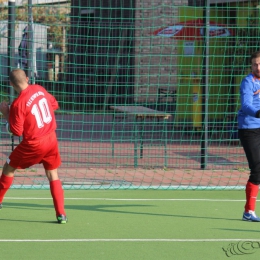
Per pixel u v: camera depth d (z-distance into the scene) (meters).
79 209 27.67
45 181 35.00
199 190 33.38
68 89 69.56
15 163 24.22
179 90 56.03
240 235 22.88
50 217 25.75
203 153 40.19
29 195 30.94
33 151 23.58
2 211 26.88
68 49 71.12
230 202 29.97
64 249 20.48
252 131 24.59
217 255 19.98
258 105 24.52
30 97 23.31
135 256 19.73
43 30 61.31
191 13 54.47
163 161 43.06
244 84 24.31
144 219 25.67
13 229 23.42
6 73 51.56
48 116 23.80
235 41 49.50
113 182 35.16
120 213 26.91
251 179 25.19
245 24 51.59
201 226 24.41
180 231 23.45
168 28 54.69
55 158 24.28
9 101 42.06
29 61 39.97
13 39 39.97
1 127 46.75
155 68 70.00
